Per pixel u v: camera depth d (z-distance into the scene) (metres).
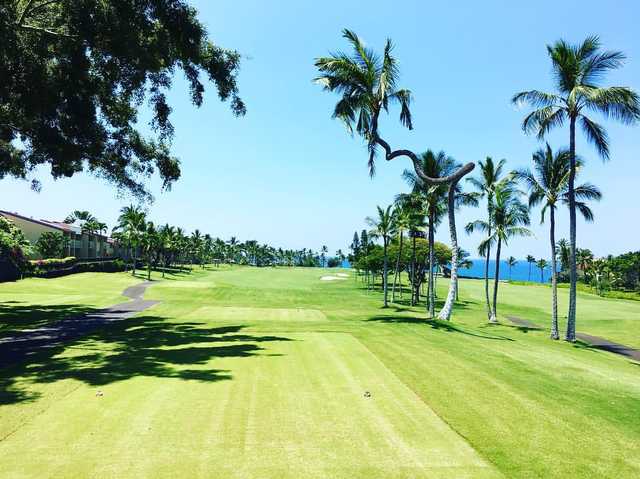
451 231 25.64
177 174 23.17
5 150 21.09
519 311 43.56
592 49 24.34
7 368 10.98
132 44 15.50
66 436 6.57
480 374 11.13
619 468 6.14
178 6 16.66
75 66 16.03
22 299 31.88
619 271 93.50
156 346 14.38
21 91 14.88
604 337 28.86
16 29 14.59
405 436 6.95
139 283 54.56
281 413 7.77
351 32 23.33
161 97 19.14
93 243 84.75
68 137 18.12
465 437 7.01
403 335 17.42
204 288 50.28
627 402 9.48
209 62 19.31
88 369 10.88
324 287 69.12
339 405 8.29
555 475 5.86
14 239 47.72
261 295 47.00
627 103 21.73
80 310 26.52
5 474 5.39
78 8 14.77
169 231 86.50
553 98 25.08
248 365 11.45
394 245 56.78
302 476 5.55
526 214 33.34
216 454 6.08
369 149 25.58
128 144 21.81
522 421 7.85
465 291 65.50
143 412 7.64
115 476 5.40
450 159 31.45
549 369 12.53
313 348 14.07
